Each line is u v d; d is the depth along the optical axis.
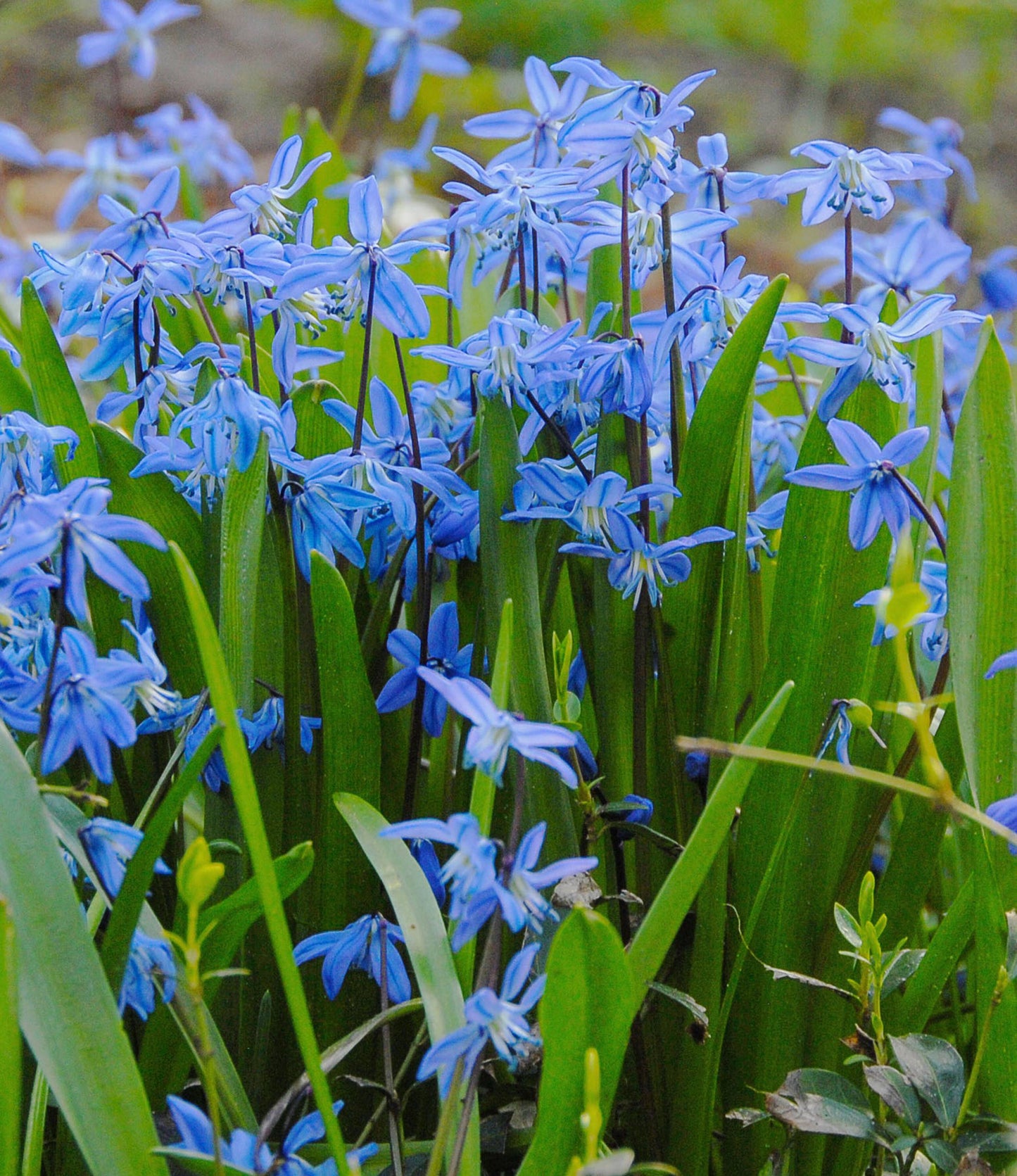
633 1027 1.07
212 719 1.06
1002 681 1.05
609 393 1.06
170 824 1.01
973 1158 1.03
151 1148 1.00
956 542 1.05
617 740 1.08
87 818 1.03
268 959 1.07
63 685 1.02
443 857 1.09
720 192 1.09
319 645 1.05
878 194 1.07
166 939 1.03
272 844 1.08
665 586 1.07
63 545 1.01
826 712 1.07
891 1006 1.08
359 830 1.04
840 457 1.07
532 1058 1.04
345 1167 1.00
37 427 1.05
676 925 1.01
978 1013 1.05
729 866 1.09
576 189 1.07
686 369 1.11
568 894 1.04
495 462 1.06
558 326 1.14
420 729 1.08
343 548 1.07
